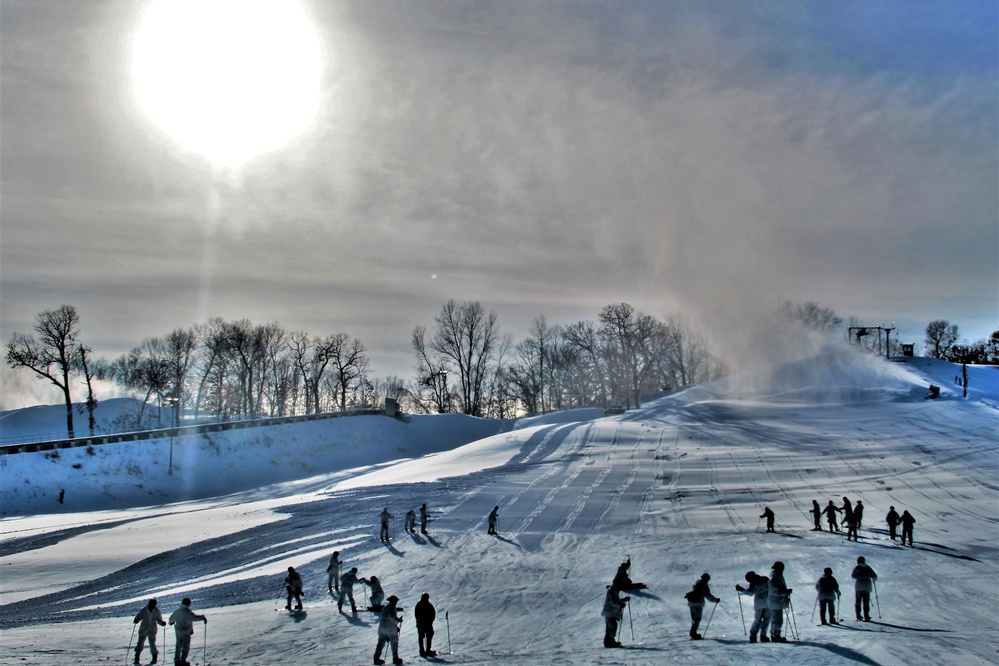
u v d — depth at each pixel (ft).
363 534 128.47
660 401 296.92
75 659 66.33
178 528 149.48
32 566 122.31
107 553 129.80
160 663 66.33
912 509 131.13
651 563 102.17
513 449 208.13
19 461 212.43
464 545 116.88
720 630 74.69
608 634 68.59
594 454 190.70
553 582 95.09
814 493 144.25
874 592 77.30
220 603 92.43
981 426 203.62
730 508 135.85
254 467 243.40
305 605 89.97
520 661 61.62
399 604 88.84
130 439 234.79
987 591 85.35
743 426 217.77
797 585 89.20
